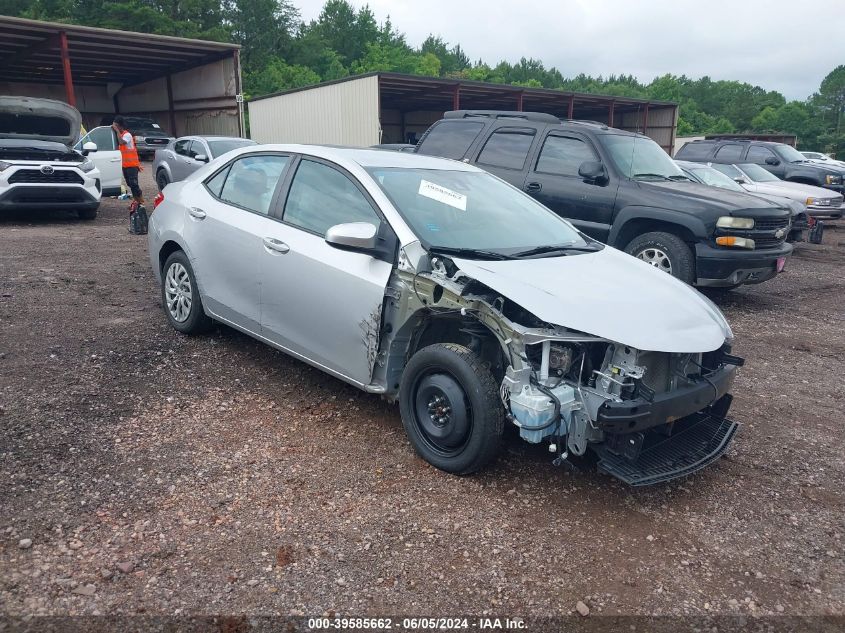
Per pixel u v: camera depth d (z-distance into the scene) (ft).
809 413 16.60
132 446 12.53
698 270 25.18
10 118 40.78
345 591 9.17
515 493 11.90
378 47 293.02
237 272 15.85
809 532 11.39
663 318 11.83
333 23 310.86
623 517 11.46
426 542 10.36
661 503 11.99
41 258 28.17
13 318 19.44
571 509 11.57
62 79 115.24
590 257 14.25
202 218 17.02
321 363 14.28
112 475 11.50
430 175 15.33
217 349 17.83
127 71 108.99
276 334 15.14
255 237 15.28
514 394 11.14
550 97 109.29
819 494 12.66
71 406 13.92
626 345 10.82
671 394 11.44
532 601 9.26
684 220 24.84
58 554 9.40
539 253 13.85
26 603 8.43
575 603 9.29
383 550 10.09
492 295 11.94
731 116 417.08
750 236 24.85
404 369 12.79
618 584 9.75
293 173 15.42
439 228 13.41
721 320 13.41
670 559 10.42
